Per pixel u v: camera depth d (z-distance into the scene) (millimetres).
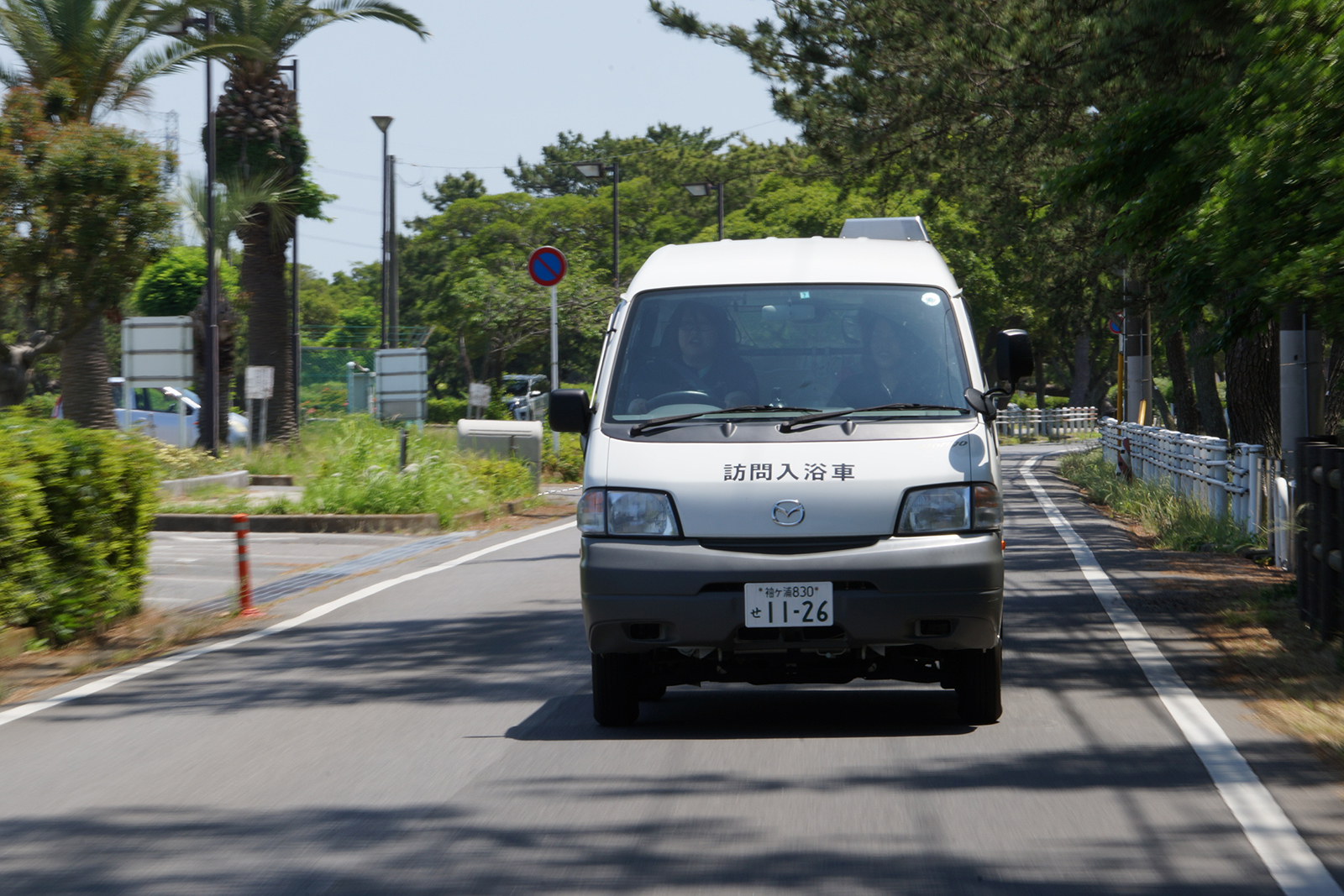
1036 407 139000
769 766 10969
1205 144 18281
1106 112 27609
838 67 36625
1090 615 18109
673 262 13883
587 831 9289
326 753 11680
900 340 12805
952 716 12766
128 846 9133
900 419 12266
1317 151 15688
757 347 12875
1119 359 61125
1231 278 17562
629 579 11688
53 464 17781
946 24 32062
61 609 17828
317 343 152500
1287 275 15609
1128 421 56375
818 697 13984
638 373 12875
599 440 12414
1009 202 45656
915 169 40219
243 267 53969
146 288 96188
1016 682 14109
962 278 99438
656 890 8094
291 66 54344
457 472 36656
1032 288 52656
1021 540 28078
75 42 41031
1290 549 22062
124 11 41531
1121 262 41281
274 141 53094
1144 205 19812
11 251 36469
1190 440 32906
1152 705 12766
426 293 156375
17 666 16453
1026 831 9078
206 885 8297
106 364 45000
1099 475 45562
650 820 9484
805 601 11508
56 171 36281
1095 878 8156
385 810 9875
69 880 8438
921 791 10102
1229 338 21344
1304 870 8203
